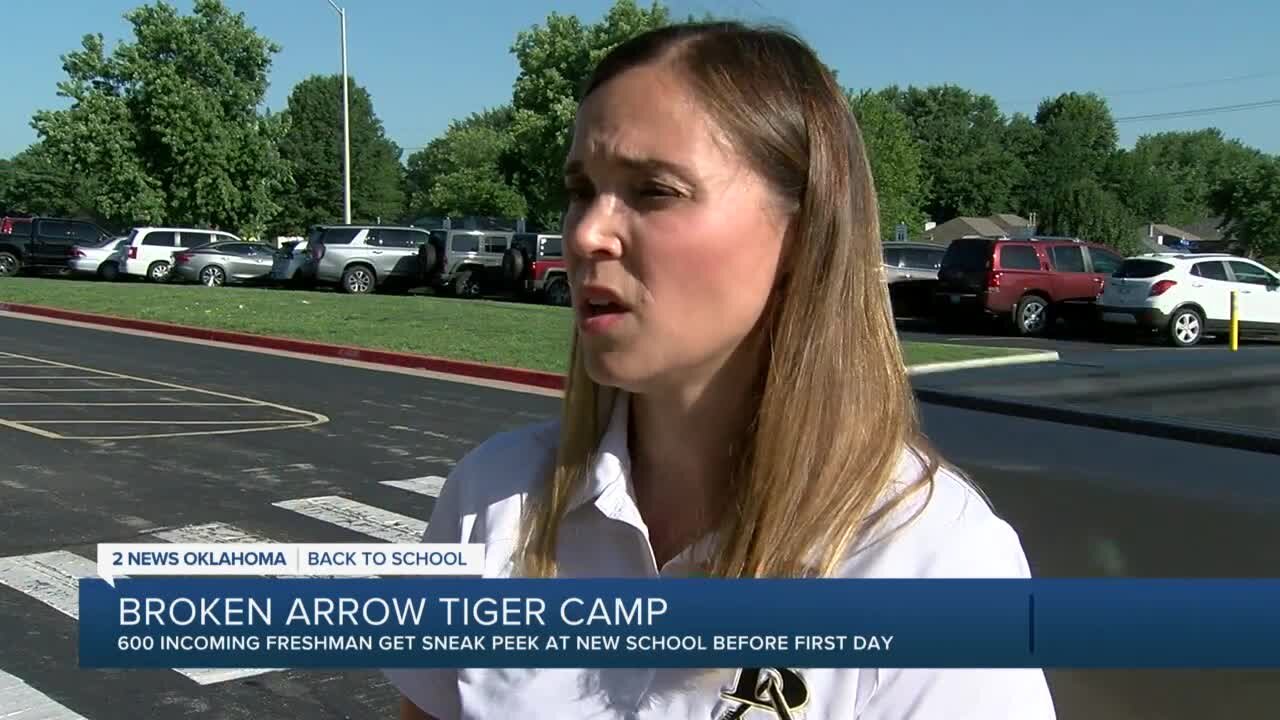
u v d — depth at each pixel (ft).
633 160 3.39
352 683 13.60
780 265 3.50
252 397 36.78
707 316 3.43
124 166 127.03
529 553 3.84
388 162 311.68
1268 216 189.98
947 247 77.56
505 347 48.93
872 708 3.33
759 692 3.42
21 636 14.70
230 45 131.13
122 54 128.06
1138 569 7.28
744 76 3.43
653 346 3.46
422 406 35.35
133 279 111.65
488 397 37.65
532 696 3.72
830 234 3.49
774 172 3.45
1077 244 69.00
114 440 28.43
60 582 16.83
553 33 166.71
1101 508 7.61
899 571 3.33
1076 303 68.13
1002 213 308.40
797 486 3.40
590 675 3.67
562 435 3.98
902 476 3.48
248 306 72.28
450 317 64.90
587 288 3.48
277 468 25.22
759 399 3.59
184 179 129.39
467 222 104.01
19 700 12.85
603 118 3.48
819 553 3.37
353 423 31.76
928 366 11.19
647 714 3.54
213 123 128.67
